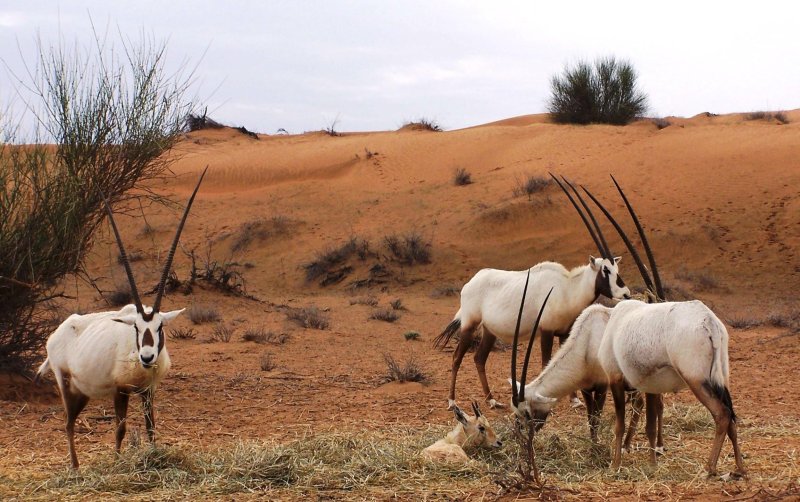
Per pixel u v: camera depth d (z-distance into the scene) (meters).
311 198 36.94
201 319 18.19
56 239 11.11
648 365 6.20
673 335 5.96
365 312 21.53
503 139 41.44
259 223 33.78
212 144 49.69
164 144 12.10
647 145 36.75
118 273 28.72
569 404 9.94
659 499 5.59
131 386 7.12
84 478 6.60
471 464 6.75
